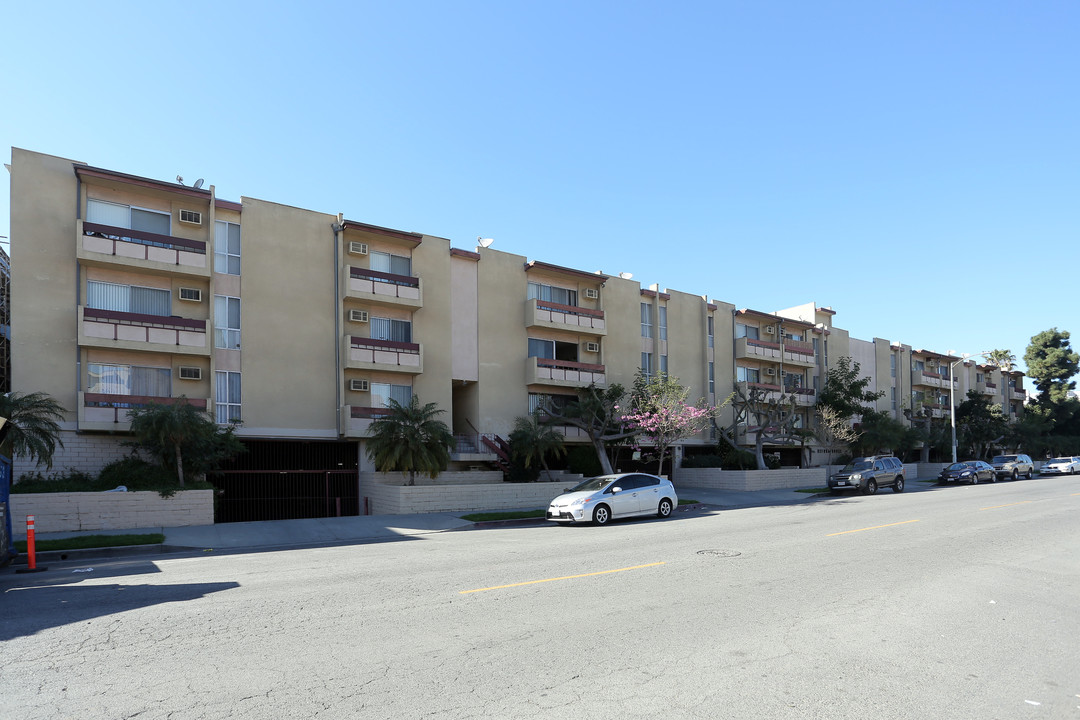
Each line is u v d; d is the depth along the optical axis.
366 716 4.86
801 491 34.16
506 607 8.21
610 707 5.03
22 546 15.96
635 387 34.66
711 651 6.42
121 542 16.61
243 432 25.55
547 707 5.02
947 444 51.66
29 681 5.63
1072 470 48.94
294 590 9.43
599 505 20.08
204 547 17.12
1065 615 7.89
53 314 22.50
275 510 26.80
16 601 9.15
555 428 33.09
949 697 5.32
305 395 27.03
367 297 28.11
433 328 30.61
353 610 8.11
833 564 11.19
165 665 6.03
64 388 22.45
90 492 19.62
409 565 11.77
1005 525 16.55
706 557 11.98
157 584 10.24
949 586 9.44
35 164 22.72
